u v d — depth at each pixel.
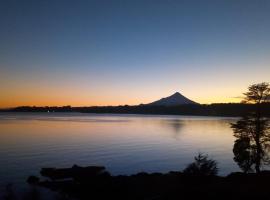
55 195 38.44
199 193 30.97
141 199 35.28
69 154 81.00
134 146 104.19
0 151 80.31
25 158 70.94
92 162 71.38
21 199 36.53
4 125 185.12
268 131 40.12
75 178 49.69
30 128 165.25
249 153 40.59
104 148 95.75
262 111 40.50
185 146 109.75
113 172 61.28
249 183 34.25
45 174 53.41
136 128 194.50
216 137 146.25
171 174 48.97
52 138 118.94
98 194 38.44
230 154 91.31
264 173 39.94
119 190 39.09
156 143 116.19
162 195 34.22
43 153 79.94
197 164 36.38
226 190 31.17
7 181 46.78
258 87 40.84
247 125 40.69
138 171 63.12
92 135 138.38
